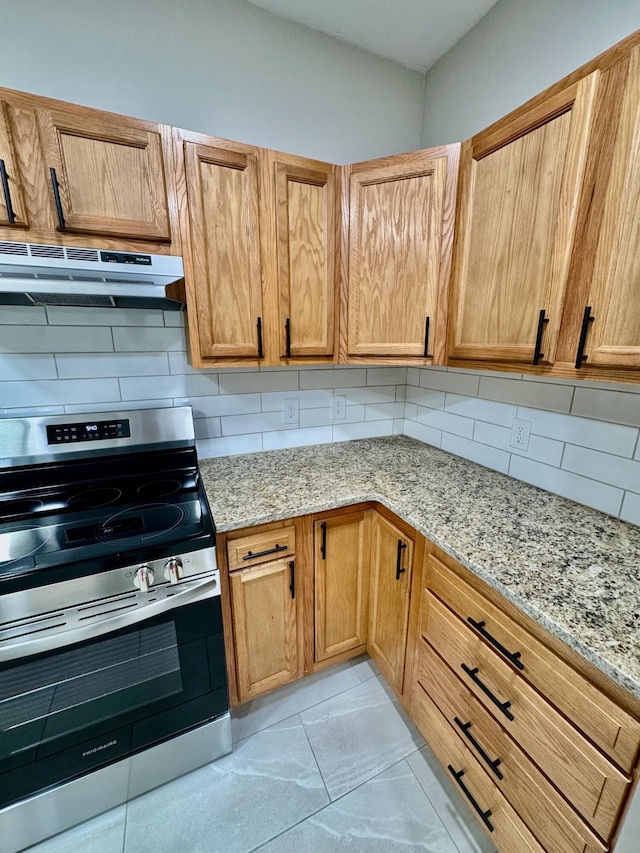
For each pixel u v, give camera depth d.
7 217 0.93
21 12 1.07
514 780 0.86
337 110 1.51
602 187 0.77
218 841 1.05
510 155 0.97
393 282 1.29
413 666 1.24
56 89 1.14
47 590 0.88
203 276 1.16
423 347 1.29
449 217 1.17
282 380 1.68
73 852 1.02
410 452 1.73
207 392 1.56
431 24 1.38
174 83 1.26
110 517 1.14
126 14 1.17
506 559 0.90
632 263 0.73
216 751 1.24
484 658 0.92
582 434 1.16
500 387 1.42
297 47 1.40
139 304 1.25
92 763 1.05
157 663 1.07
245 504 1.21
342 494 1.28
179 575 1.02
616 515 1.10
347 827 1.08
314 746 1.30
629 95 0.70
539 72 1.17
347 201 1.29
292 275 1.28
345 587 1.43
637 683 0.58
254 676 1.32
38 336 1.28
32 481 1.30
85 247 1.01
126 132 1.00
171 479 1.43
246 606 1.24
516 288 0.99
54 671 0.94
